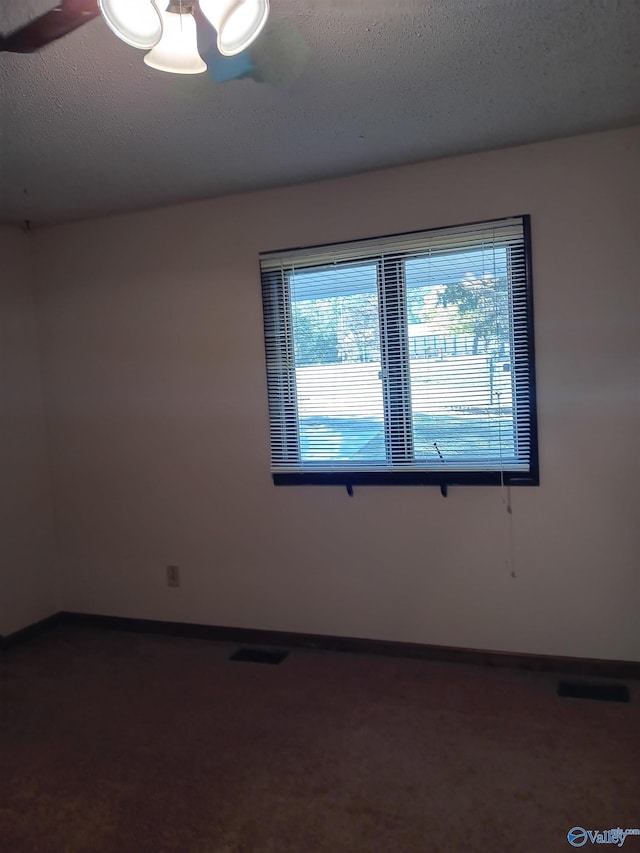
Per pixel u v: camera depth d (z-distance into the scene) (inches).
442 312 106.7
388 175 108.3
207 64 67.3
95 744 89.2
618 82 78.6
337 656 115.6
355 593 116.6
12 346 132.9
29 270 137.5
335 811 72.5
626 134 95.0
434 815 71.0
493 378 104.6
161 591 132.5
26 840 70.5
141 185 110.0
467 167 103.4
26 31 55.7
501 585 106.9
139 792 77.8
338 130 89.9
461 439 107.3
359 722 91.4
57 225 134.3
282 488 120.6
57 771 83.0
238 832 69.9
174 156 96.7
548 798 72.7
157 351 128.3
